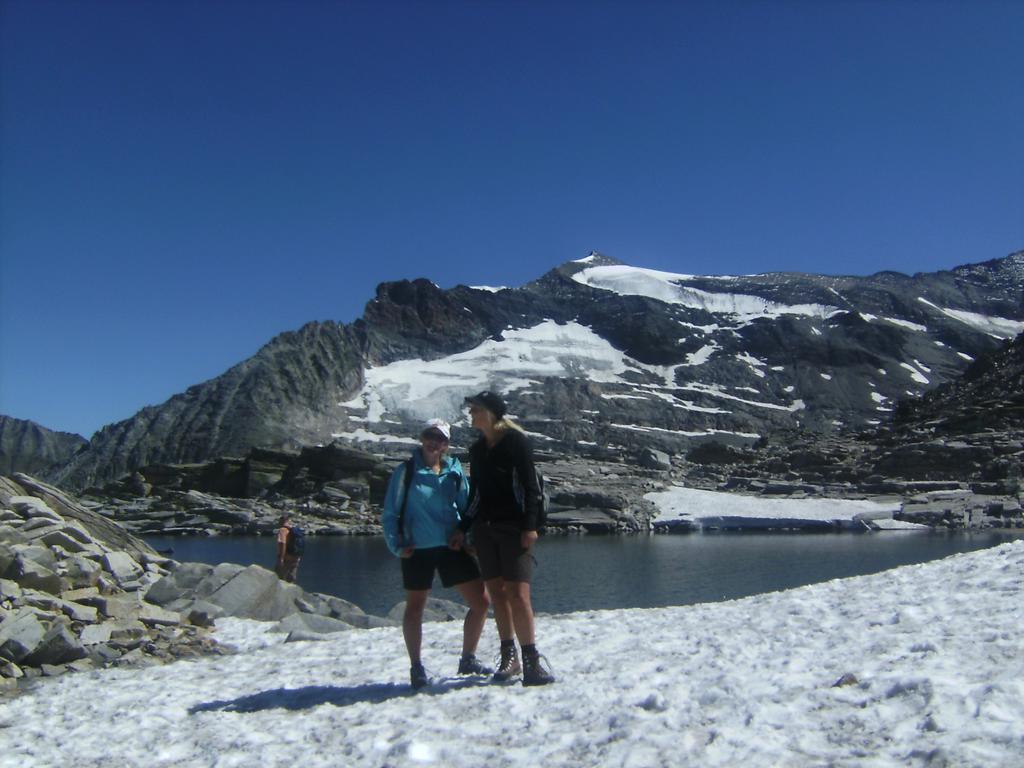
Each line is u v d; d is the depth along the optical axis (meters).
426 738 6.66
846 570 47.59
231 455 184.88
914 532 74.06
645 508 90.56
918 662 6.96
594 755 5.87
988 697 5.67
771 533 79.44
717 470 119.50
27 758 7.38
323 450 115.94
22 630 12.12
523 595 8.30
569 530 85.81
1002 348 134.50
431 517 8.97
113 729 8.15
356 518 103.25
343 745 6.76
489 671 9.35
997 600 9.28
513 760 5.98
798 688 6.76
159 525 100.69
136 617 14.41
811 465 108.19
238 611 17.38
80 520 20.11
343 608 18.92
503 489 8.41
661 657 9.19
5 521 16.41
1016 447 92.06
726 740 5.73
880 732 5.55
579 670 8.98
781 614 11.24
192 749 7.16
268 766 6.45
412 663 8.85
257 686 9.97
